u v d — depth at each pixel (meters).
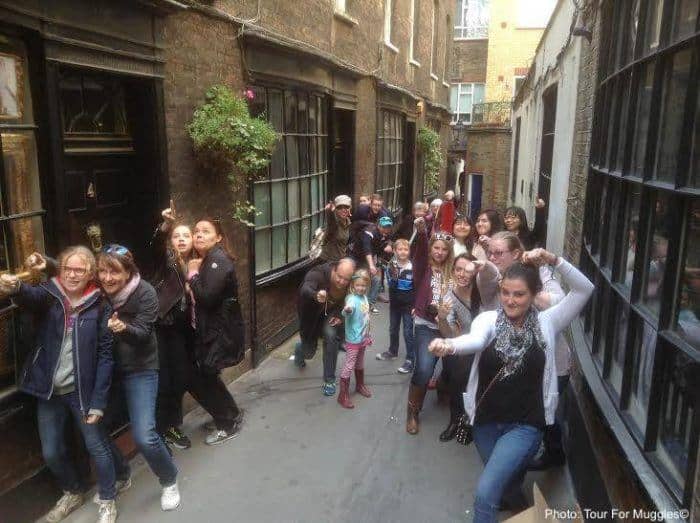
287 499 3.86
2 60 3.15
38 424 3.40
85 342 3.27
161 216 4.43
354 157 9.34
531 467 4.15
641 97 3.30
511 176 18.03
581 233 4.97
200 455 4.39
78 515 3.59
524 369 3.00
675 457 2.31
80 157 3.91
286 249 7.06
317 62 7.32
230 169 5.27
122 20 3.86
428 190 16.09
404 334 6.11
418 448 4.55
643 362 2.87
